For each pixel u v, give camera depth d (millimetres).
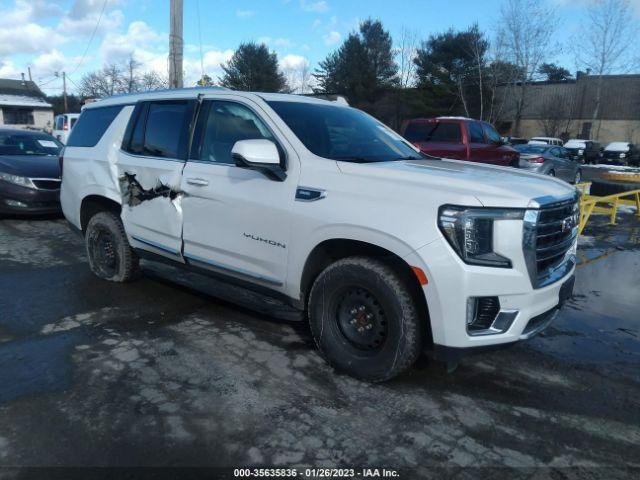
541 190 3334
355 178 3420
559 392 3529
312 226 3496
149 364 3748
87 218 5633
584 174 25094
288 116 3994
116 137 5094
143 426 2990
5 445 2797
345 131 4246
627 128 44375
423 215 3084
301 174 3641
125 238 5230
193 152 4367
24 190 8586
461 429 3045
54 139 10828
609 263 7266
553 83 47844
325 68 46000
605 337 4562
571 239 3633
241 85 46594
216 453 2771
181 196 4352
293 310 4566
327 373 3660
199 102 4441
